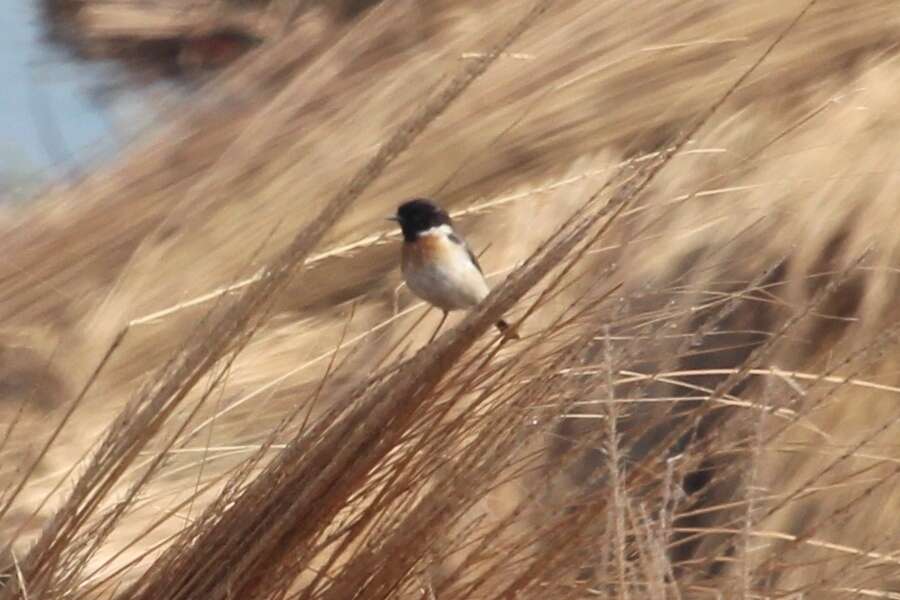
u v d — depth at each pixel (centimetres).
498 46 680
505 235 1183
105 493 771
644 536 752
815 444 992
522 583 753
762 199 1170
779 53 1259
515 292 706
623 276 1081
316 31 1492
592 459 903
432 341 734
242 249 1245
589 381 787
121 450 762
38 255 1309
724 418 876
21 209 1373
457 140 1252
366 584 762
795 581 910
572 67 1281
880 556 813
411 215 955
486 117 1260
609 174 1205
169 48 1669
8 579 838
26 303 1262
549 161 1233
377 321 1166
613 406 699
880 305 1134
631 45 1284
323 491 751
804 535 794
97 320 1205
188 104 1435
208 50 1664
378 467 761
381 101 1314
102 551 927
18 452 1105
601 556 724
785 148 1198
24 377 1188
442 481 750
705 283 1091
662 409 1034
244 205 1271
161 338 1193
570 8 1327
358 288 1191
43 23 1661
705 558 780
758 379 1089
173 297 1220
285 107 1341
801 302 1140
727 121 1220
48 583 773
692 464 770
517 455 785
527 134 1244
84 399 1159
